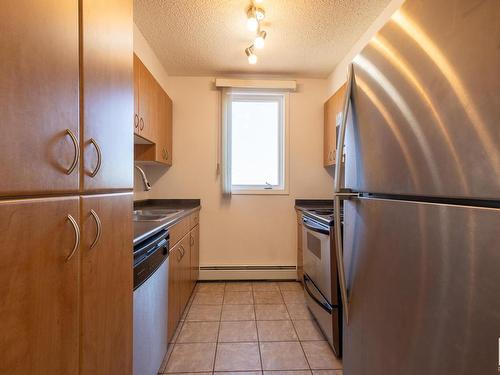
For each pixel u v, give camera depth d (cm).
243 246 320
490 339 49
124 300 97
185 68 293
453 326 56
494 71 48
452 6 57
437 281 61
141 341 121
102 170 81
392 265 77
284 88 311
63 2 63
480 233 51
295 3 186
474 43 52
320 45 243
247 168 328
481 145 50
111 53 87
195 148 315
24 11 52
